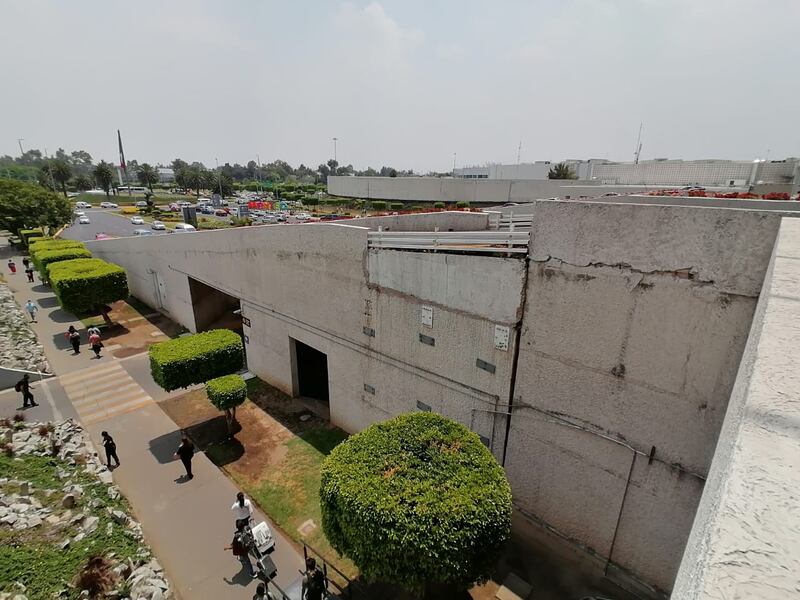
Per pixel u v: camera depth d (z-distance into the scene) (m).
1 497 8.70
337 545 6.63
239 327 21.03
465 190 56.59
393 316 10.18
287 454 11.62
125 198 101.38
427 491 6.11
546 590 7.59
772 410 1.68
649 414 6.59
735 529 1.18
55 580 7.05
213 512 9.58
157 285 23.19
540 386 7.80
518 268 7.62
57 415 13.49
